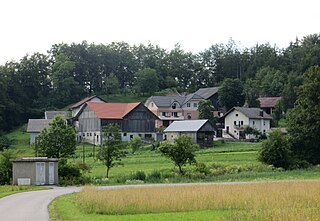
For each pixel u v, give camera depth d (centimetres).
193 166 7700
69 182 6325
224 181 6469
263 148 8050
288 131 8881
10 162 6525
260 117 14038
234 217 2702
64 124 7275
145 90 19412
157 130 13900
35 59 18562
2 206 3584
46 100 18025
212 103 16325
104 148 6962
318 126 8525
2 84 15888
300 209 2866
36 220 2767
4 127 15425
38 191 5169
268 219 2544
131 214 3075
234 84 16188
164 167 7894
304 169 8006
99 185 6072
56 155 7062
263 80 18262
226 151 9888
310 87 8762
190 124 12550
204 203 3375
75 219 2808
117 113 13550
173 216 2898
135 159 9175
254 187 4272
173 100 16162
